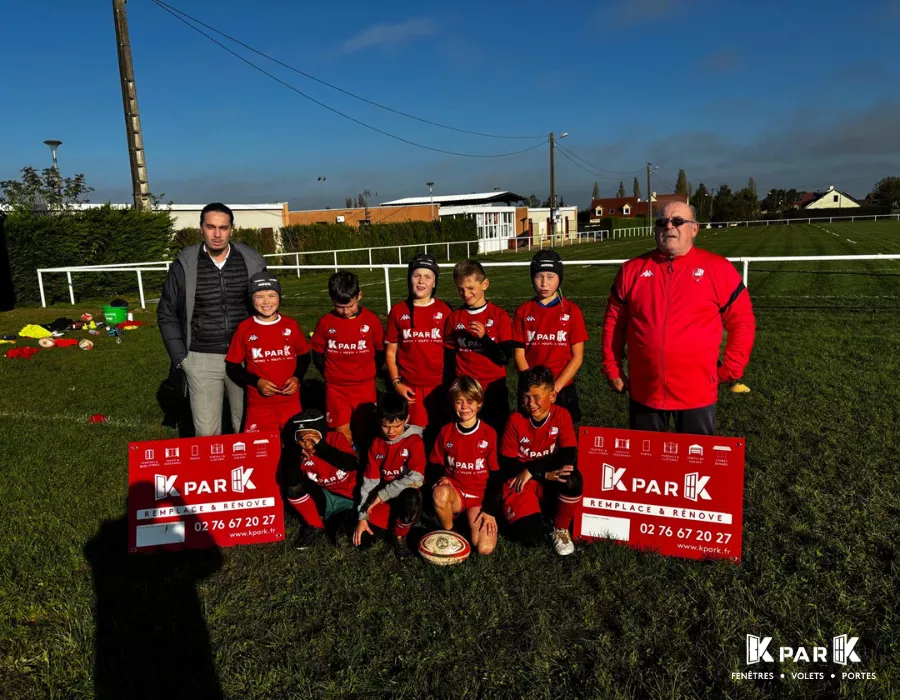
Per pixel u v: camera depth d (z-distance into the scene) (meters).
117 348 9.23
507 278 18.75
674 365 3.16
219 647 2.64
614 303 3.43
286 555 3.33
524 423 3.42
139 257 17.83
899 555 3.03
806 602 2.74
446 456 3.46
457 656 2.54
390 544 3.41
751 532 3.32
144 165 17.94
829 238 33.00
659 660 2.46
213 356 3.99
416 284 3.98
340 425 4.33
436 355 4.09
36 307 14.98
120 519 3.73
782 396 5.59
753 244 29.98
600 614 2.80
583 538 3.38
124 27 16.73
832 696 2.27
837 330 8.57
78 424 5.55
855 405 5.25
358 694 2.36
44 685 2.46
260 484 3.49
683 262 3.13
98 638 2.71
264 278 3.87
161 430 5.36
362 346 4.21
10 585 3.03
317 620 2.80
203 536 3.44
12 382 7.20
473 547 3.34
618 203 90.06
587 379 6.57
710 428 3.27
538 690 2.34
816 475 3.91
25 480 4.26
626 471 3.28
